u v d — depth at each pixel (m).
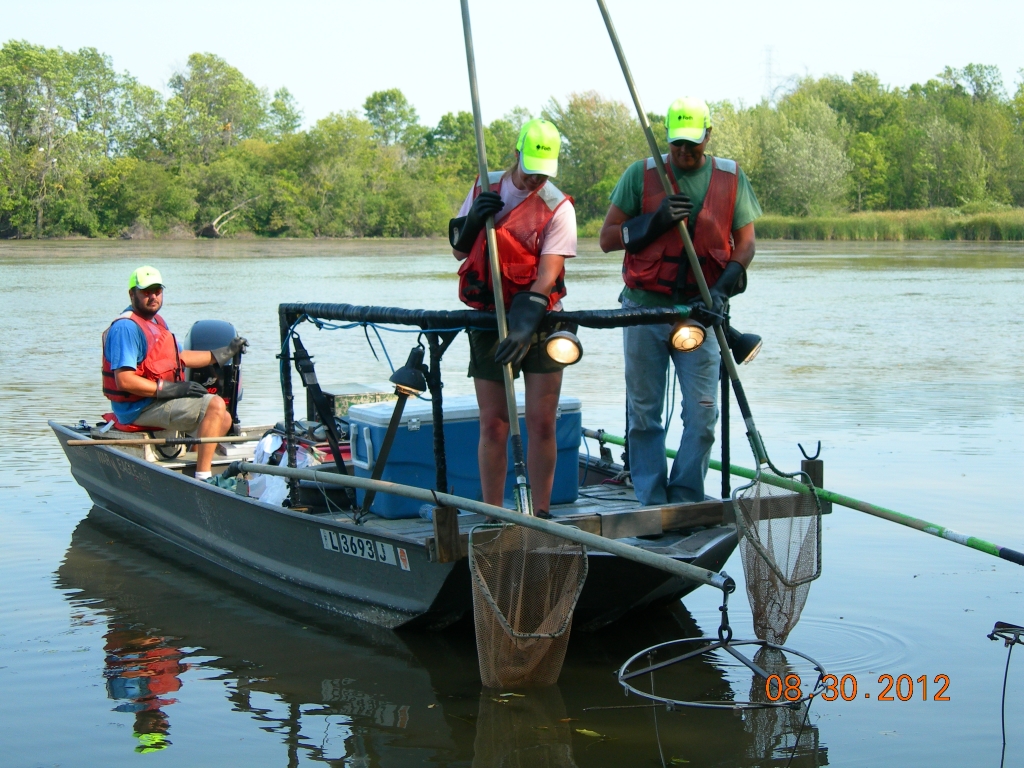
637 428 5.23
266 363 12.98
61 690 4.34
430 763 3.72
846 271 29.53
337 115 74.62
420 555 4.55
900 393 10.75
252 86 99.06
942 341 14.80
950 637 4.70
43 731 3.98
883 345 14.41
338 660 4.66
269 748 3.84
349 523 5.28
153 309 7.14
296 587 5.48
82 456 7.33
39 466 8.25
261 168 73.19
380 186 73.25
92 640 4.90
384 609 4.96
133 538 6.62
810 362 12.91
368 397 6.87
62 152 65.94
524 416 5.26
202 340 7.65
